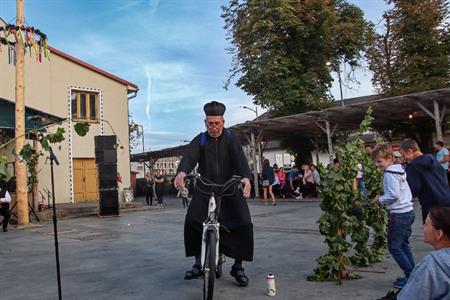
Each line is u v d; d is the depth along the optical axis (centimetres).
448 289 221
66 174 2127
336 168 521
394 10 2677
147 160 3906
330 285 500
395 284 486
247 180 455
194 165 499
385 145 492
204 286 431
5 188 1234
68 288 543
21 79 1358
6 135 1545
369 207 601
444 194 466
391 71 2689
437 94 1597
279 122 2112
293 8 2398
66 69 2203
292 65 2489
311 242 798
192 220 496
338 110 1889
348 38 2639
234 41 2580
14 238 1073
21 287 557
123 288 531
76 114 2231
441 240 239
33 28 1371
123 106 2389
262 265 619
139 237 990
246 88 2589
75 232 1138
